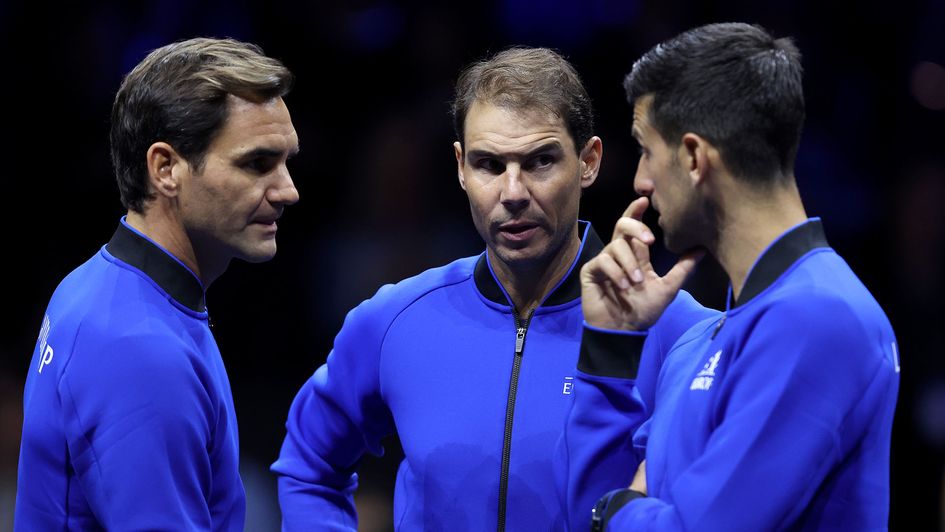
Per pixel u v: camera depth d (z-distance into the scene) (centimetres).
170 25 2211
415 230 2091
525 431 925
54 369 840
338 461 1052
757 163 735
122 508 796
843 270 730
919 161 2320
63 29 2175
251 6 2244
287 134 892
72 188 2098
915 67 2394
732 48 740
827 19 2384
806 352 691
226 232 880
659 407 817
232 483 915
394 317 991
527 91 880
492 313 967
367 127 2228
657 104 762
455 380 953
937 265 2138
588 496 823
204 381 861
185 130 854
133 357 812
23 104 2131
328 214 2167
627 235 800
